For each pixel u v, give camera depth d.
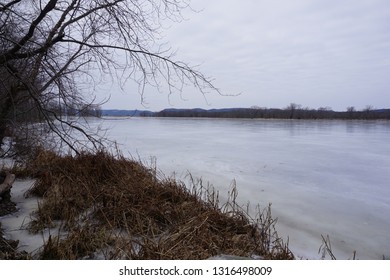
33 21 4.95
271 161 12.27
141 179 6.12
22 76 5.48
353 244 4.84
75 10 5.43
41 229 4.26
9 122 6.17
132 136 24.14
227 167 10.78
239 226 4.71
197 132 30.23
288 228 5.36
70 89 6.12
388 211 6.40
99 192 5.31
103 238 3.89
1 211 4.87
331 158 13.38
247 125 48.62
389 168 11.16
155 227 4.36
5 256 3.32
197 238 3.96
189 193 5.84
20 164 7.60
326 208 6.49
